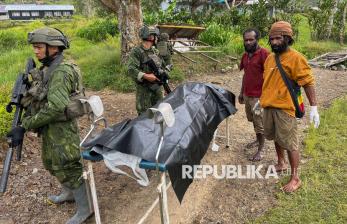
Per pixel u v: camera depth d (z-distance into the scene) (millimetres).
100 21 24156
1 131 5410
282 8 22844
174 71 10266
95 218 3590
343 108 6961
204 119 4031
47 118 3193
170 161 2971
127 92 9102
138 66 4781
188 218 3850
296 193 4109
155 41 4891
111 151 3092
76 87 3432
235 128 6359
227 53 12719
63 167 3492
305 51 17000
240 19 20500
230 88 9461
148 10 26953
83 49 15148
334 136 5527
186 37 12359
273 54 4027
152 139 3152
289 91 3857
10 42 19359
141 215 3924
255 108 4734
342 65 14414
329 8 20859
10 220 3912
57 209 4113
